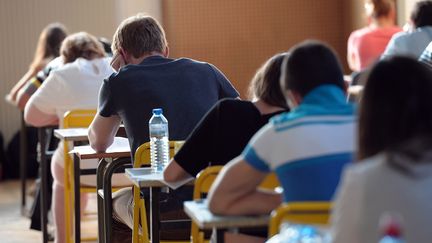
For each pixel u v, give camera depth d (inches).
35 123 297.3
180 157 166.1
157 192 178.1
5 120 515.2
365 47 366.3
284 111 169.8
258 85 171.2
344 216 98.5
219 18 518.3
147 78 210.1
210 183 156.3
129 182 256.7
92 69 289.7
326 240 112.8
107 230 217.0
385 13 364.8
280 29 519.5
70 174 271.1
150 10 517.0
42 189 313.3
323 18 517.3
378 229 96.5
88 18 518.6
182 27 518.3
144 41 216.1
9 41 515.8
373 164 99.1
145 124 207.6
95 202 378.6
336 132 130.0
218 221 132.6
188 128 209.3
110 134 215.9
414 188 96.6
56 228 291.3
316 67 132.6
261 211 134.7
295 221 123.3
